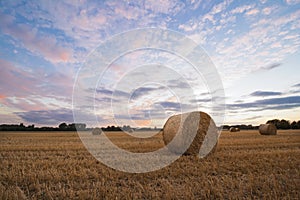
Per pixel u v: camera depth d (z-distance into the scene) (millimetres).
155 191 5383
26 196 5145
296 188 5430
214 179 6211
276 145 13609
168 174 6953
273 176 6406
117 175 6742
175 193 5109
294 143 14672
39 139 19609
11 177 6230
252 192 5367
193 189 5422
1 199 4672
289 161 8477
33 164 7867
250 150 11625
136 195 5047
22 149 12031
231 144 14188
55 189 5598
